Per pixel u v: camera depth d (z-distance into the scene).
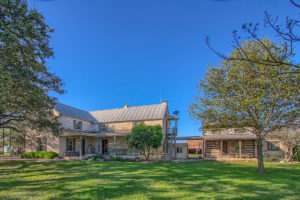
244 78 12.14
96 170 13.43
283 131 20.59
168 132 28.80
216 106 14.05
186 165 17.56
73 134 21.91
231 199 7.05
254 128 14.49
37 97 12.23
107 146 26.77
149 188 8.52
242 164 18.88
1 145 27.12
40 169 13.97
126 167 15.05
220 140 25.66
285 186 9.14
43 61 11.95
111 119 27.91
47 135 22.84
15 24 9.32
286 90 11.17
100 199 7.00
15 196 7.36
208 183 9.63
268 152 24.11
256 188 8.73
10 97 9.61
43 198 7.12
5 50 9.34
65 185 9.04
